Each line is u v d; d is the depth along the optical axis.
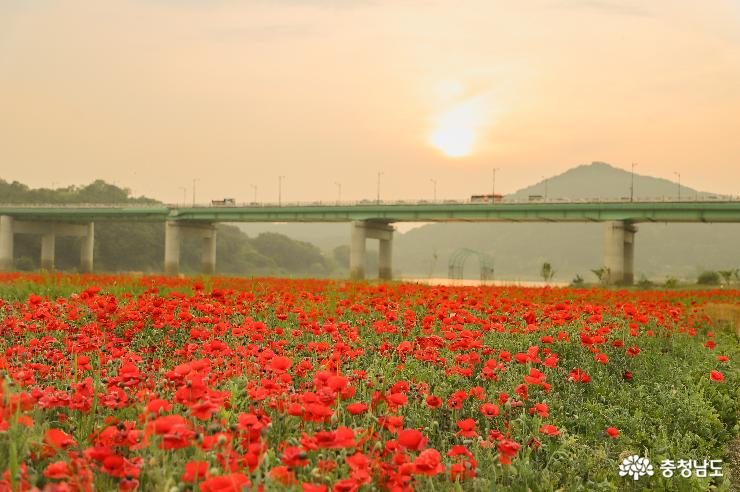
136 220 131.75
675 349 14.06
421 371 8.26
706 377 11.48
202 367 5.20
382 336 10.97
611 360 11.22
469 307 14.34
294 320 12.81
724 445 8.38
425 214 102.50
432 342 8.23
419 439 4.11
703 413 8.93
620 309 16.02
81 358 6.27
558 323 11.85
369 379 6.88
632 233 93.94
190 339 9.32
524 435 6.36
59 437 4.14
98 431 4.58
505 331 11.55
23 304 12.05
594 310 14.55
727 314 21.06
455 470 4.58
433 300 14.70
